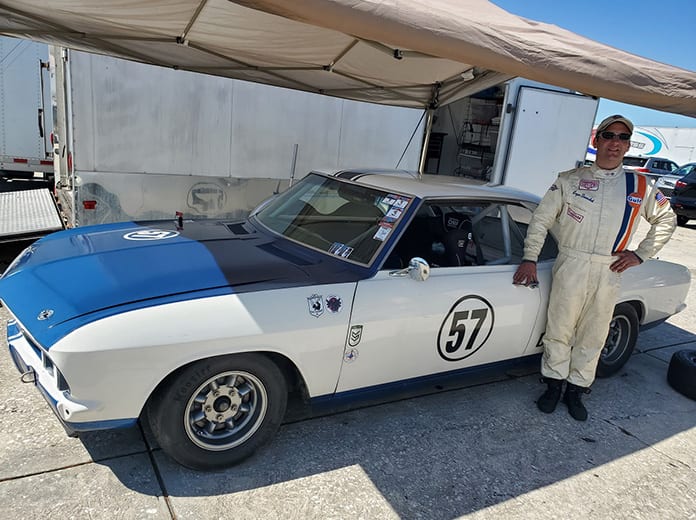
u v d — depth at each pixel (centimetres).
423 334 324
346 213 360
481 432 352
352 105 717
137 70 564
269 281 289
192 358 254
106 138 563
